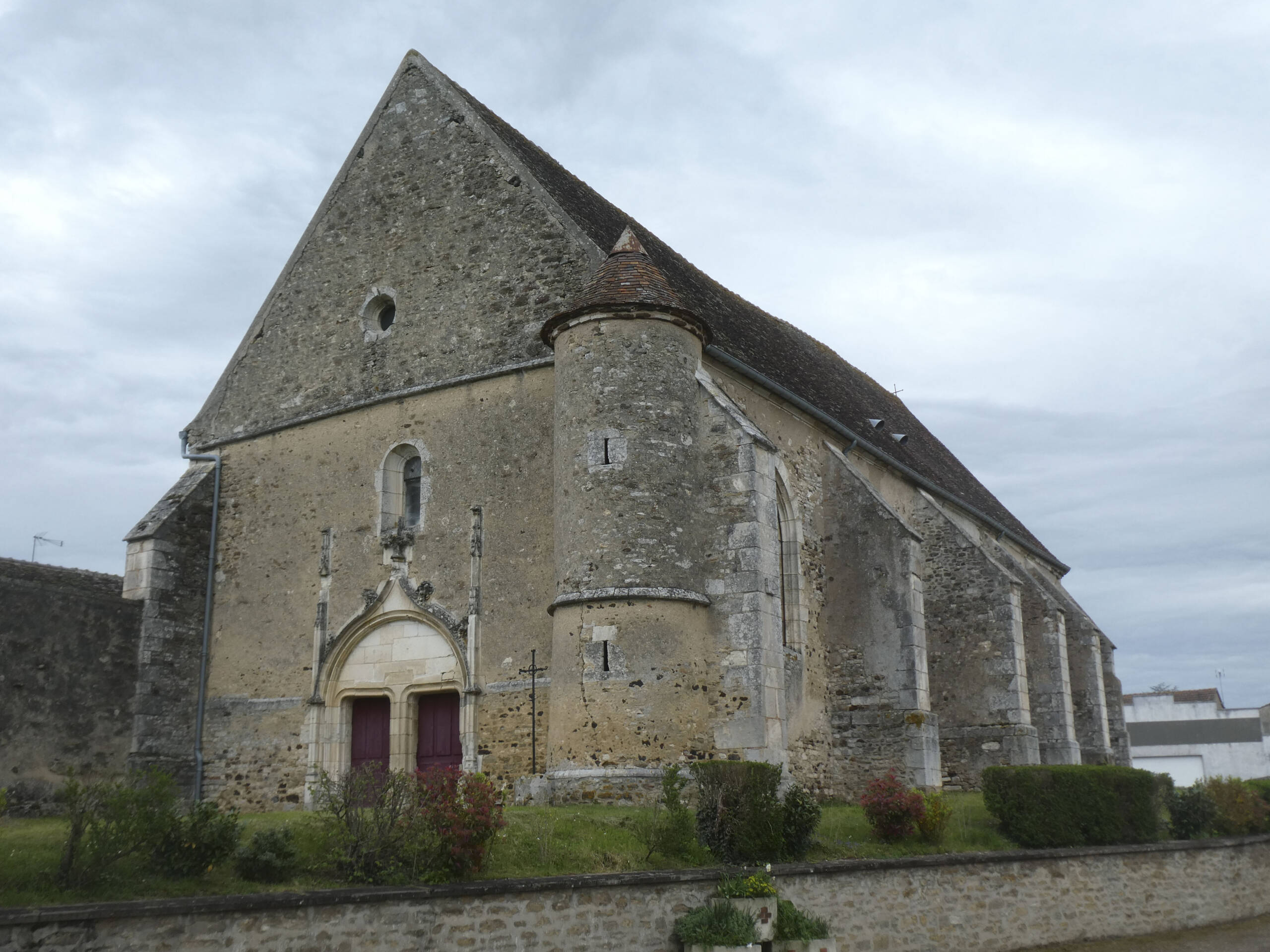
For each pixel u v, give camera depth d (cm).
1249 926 1495
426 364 1719
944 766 1981
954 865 1212
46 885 775
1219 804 1683
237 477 1875
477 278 1712
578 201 1844
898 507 2138
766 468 1446
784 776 1345
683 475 1432
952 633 2031
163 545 1786
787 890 1046
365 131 1936
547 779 1326
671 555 1387
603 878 948
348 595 1688
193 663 1784
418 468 1709
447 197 1792
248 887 838
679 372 1471
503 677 1509
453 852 907
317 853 907
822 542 1856
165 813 842
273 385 1886
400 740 1581
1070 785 1400
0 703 1540
